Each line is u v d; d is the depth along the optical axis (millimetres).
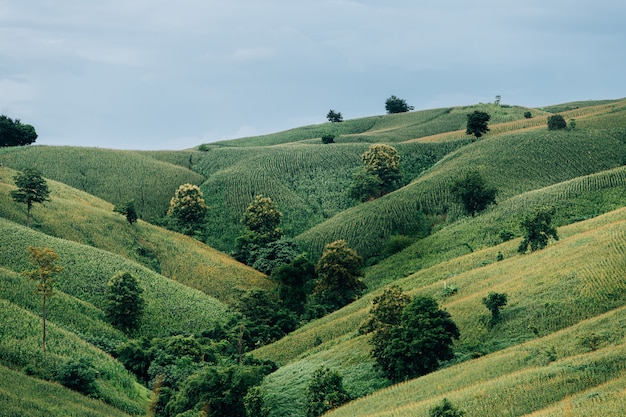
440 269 100250
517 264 85188
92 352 76875
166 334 95250
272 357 88875
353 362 73938
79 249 112375
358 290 112562
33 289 89500
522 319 66625
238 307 107625
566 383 48062
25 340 71688
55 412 57875
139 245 129750
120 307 93062
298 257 118625
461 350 65875
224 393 59844
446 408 45688
